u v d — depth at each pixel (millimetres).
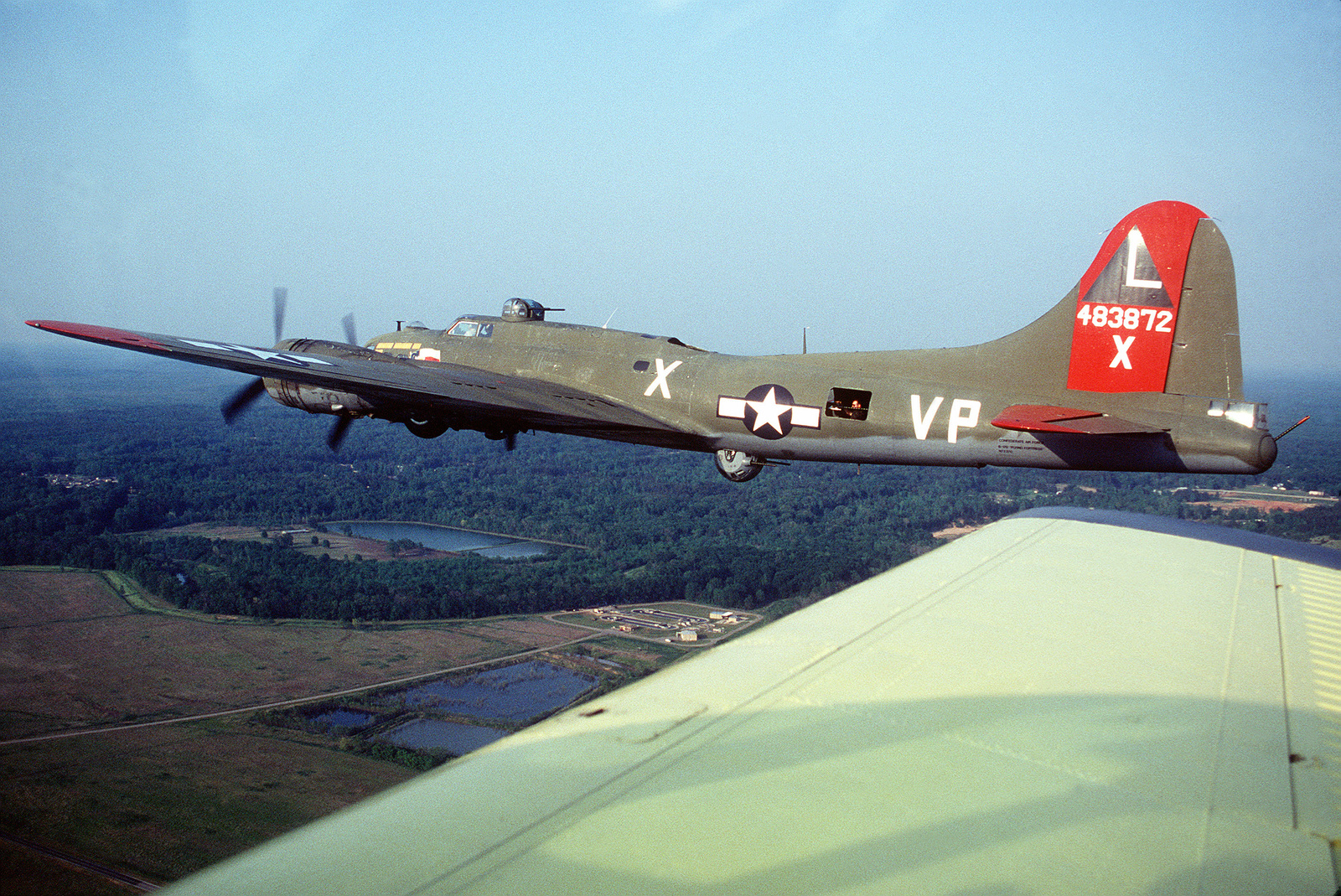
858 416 15039
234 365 15359
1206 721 3521
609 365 18156
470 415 17547
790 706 3424
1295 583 5723
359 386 15922
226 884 2127
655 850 2340
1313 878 2381
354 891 2102
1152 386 12516
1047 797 2799
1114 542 6586
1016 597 5133
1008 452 13844
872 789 2770
